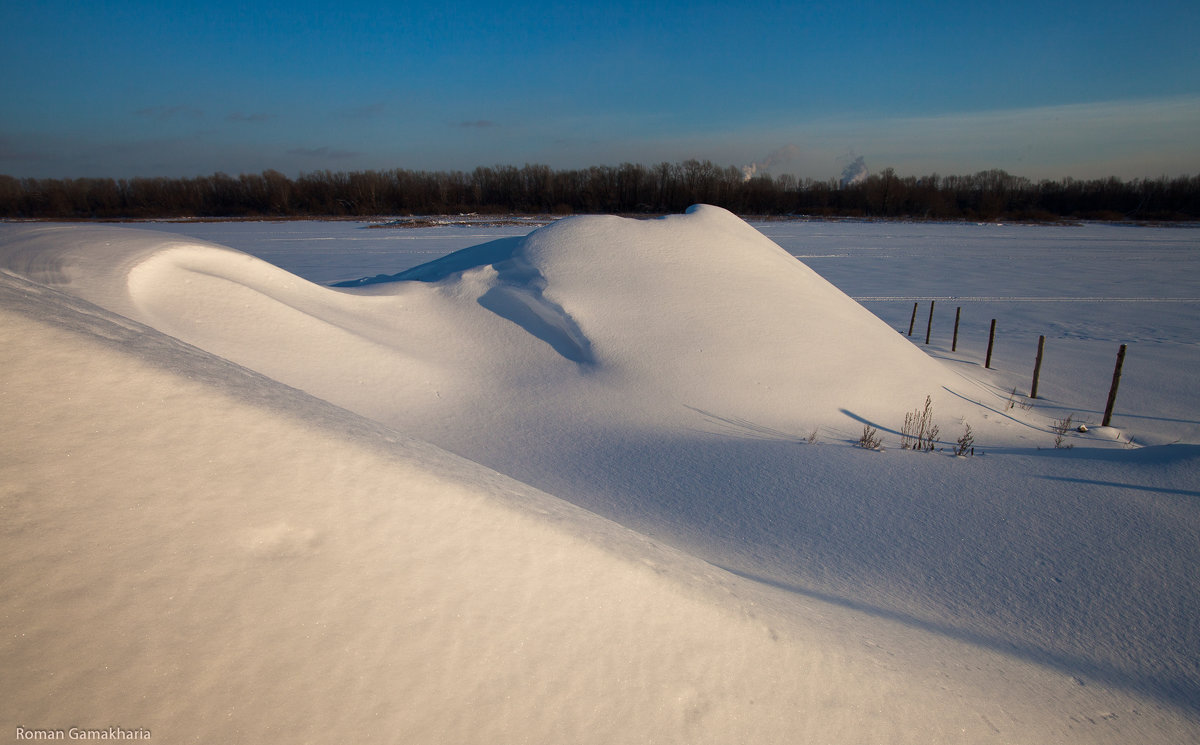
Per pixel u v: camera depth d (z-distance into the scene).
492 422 7.75
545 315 9.90
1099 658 3.30
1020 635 3.48
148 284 7.51
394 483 1.94
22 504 1.46
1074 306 23.03
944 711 2.34
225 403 1.88
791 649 2.26
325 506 1.79
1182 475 6.17
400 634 1.68
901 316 21.38
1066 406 11.73
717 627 2.17
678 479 6.18
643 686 1.90
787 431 8.11
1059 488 6.05
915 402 9.53
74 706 1.32
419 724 1.59
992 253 41.00
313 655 1.57
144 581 1.49
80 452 1.58
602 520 2.72
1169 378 13.78
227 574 1.58
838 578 4.09
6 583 1.37
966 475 6.48
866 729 2.12
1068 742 2.43
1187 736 2.67
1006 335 18.53
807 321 10.35
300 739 1.46
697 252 11.21
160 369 1.87
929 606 3.78
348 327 8.97
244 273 8.82
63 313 1.99
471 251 13.73
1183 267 33.97
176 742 1.36
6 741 1.24
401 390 8.11
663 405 8.38
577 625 1.93
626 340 9.42
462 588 1.83
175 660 1.44
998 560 4.53
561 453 6.93
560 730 1.72
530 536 2.06
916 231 61.72
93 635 1.40
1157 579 4.25
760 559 4.27
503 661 1.76
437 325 9.91
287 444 1.87
